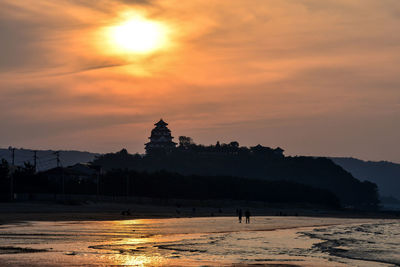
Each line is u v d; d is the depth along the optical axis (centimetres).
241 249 5869
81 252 5172
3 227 8275
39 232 7375
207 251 5575
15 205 13925
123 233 7575
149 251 5422
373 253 5906
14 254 4938
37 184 18238
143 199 19938
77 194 18688
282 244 6625
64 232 7456
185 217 14000
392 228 11381
